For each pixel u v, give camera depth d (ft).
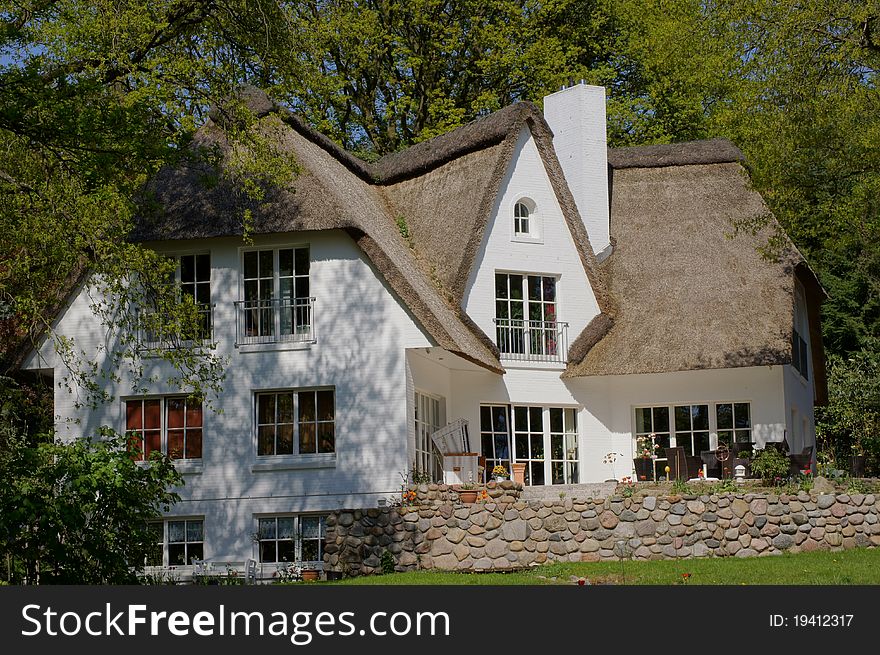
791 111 85.87
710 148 117.39
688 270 108.06
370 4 144.97
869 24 83.51
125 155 78.28
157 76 80.07
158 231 93.61
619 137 154.71
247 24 84.58
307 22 87.97
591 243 112.16
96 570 61.41
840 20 83.30
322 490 91.97
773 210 92.53
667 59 99.35
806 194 90.84
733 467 94.43
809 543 79.87
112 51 77.82
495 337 102.73
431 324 90.68
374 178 113.70
